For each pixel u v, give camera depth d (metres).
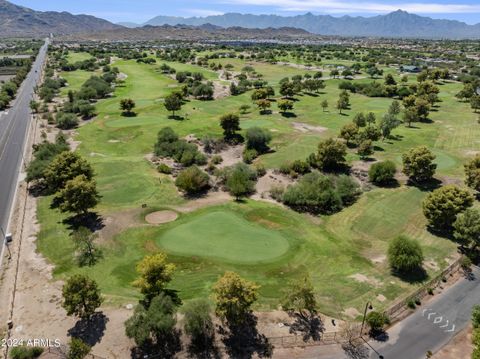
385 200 70.25
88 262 50.09
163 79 189.38
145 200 69.19
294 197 67.75
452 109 135.25
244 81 168.25
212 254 51.03
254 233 56.78
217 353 37.06
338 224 62.59
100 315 40.84
